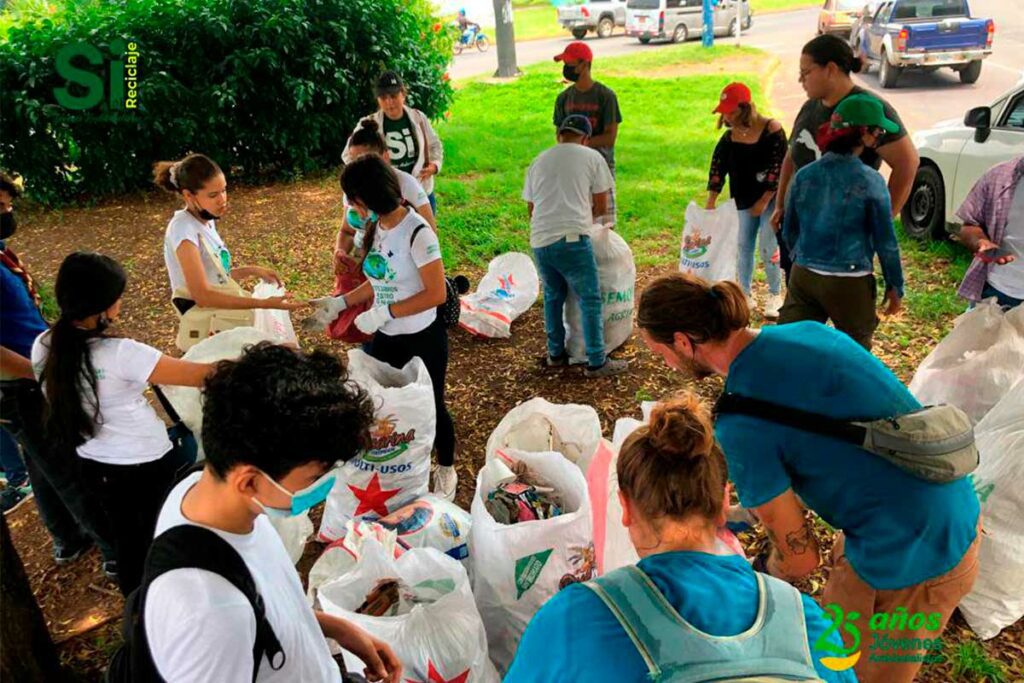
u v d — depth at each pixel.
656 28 23.81
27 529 3.98
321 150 10.56
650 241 7.32
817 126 4.40
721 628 1.41
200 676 1.38
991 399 3.55
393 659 2.09
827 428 2.06
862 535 2.16
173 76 9.52
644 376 5.05
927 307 5.58
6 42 8.98
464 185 9.30
